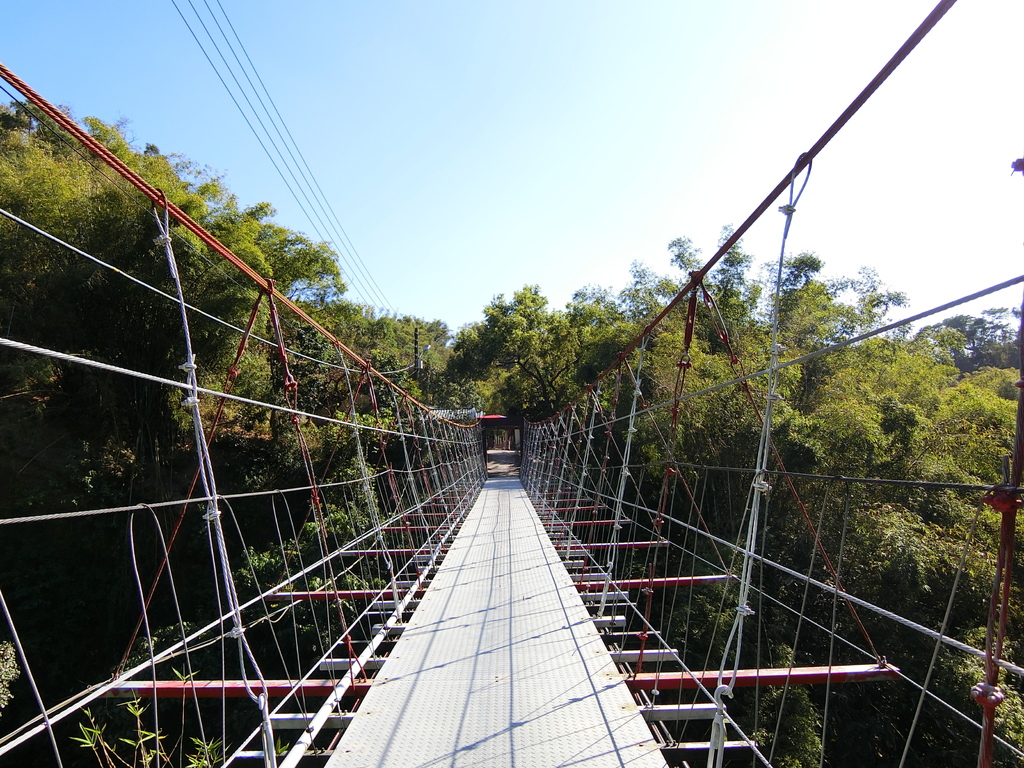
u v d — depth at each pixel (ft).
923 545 18.75
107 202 22.07
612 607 13.51
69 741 19.47
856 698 18.44
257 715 18.22
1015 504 2.99
